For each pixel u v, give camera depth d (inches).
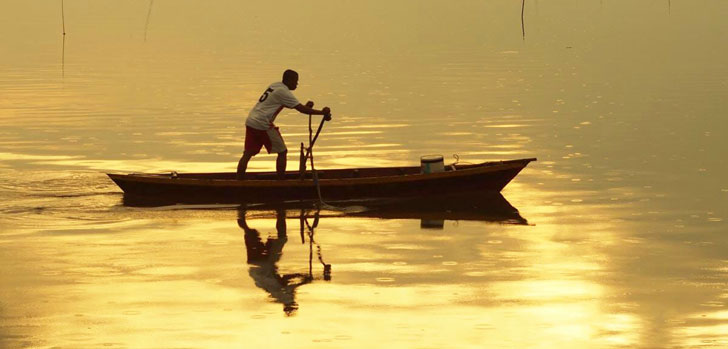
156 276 884.0
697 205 1127.6
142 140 1551.4
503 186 1198.9
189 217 1104.2
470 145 1493.6
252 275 887.7
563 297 817.5
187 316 776.3
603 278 869.2
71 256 945.5
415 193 1178.6
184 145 1514.5
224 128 1654.8
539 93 1989.4
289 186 1160.2
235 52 2822.3
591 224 1056.2
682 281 859.4
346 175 1242.0
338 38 3203.7
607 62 2486.5
